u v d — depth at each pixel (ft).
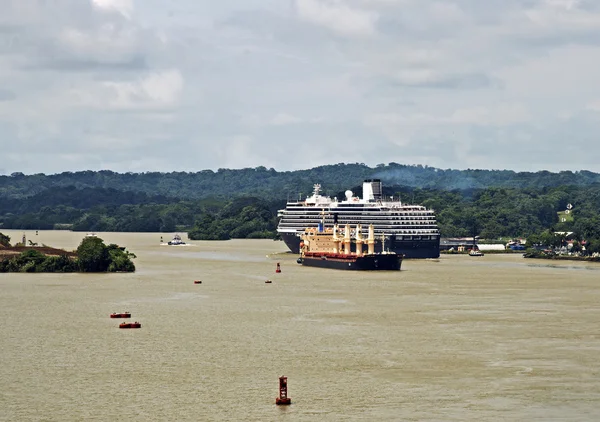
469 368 574.15
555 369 570.87
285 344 652.48
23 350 634.02
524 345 647.15
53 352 626.64
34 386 531.50
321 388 526.16
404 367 576.61
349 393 515.09
